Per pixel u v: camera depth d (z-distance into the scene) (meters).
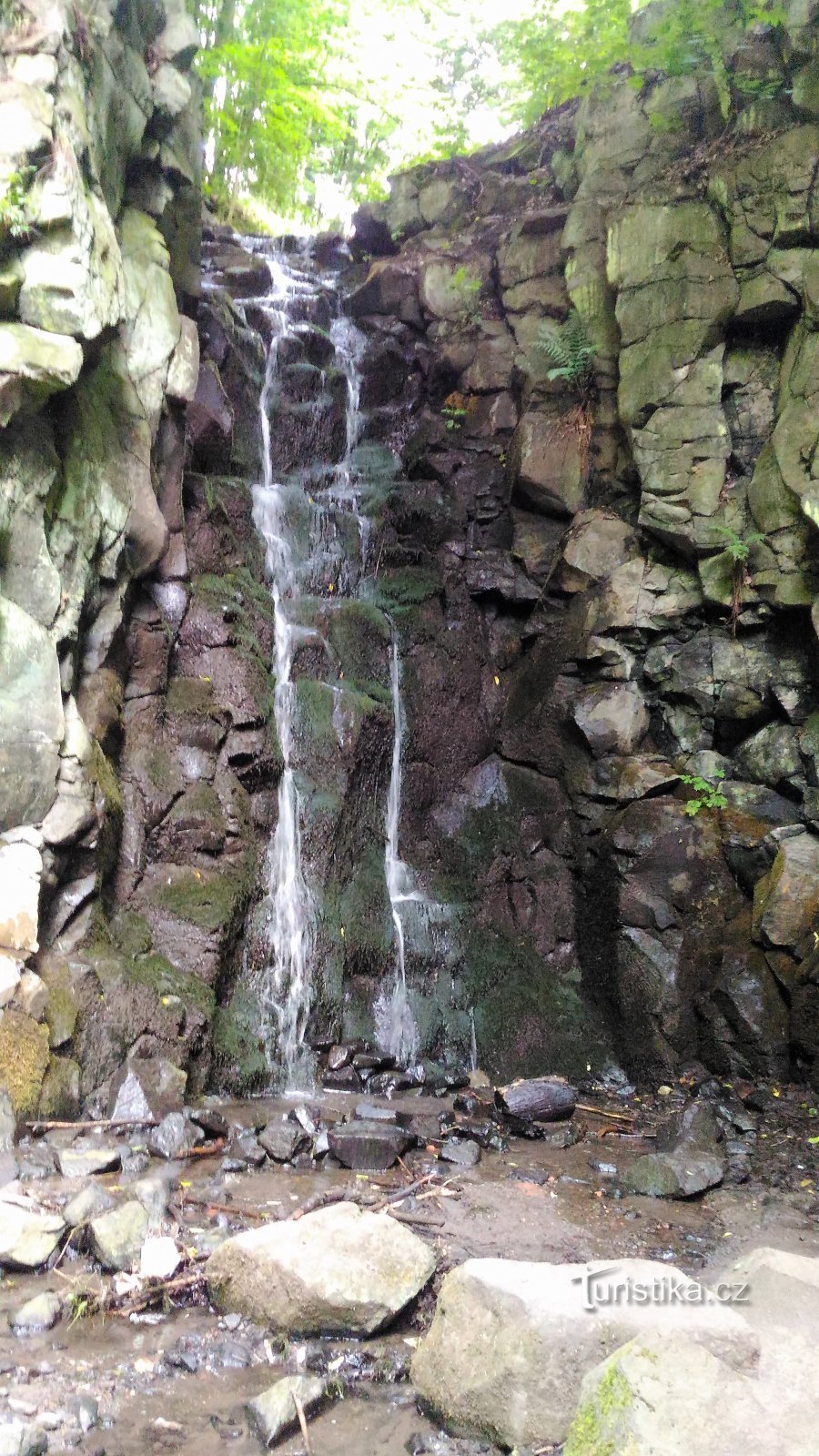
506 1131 5.66
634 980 7.08
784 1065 6.62
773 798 7.27
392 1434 2.87
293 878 6.84
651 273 8.09
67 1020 4.92
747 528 7.62
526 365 9.18
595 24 9.20
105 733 5.92
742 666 7.59
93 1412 2.81
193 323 7.25
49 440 5.26
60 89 4.97
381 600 8.67
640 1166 4.93
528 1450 2.74
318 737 7.30
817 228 7.42
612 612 8.05
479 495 9.33
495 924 7.69
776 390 7.73
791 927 6.70
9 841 4.85
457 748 8.30
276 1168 4.77
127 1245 3.66
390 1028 6.81
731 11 8.15
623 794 7.66
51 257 4.87
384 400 10.29
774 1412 2.47
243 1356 3.15
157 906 6.03
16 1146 4.38
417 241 10.91
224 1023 5.97
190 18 7.28
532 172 10.53
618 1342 2.91
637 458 8.01
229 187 12.61
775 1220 4.54
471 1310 3.06
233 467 8.54
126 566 6.25
